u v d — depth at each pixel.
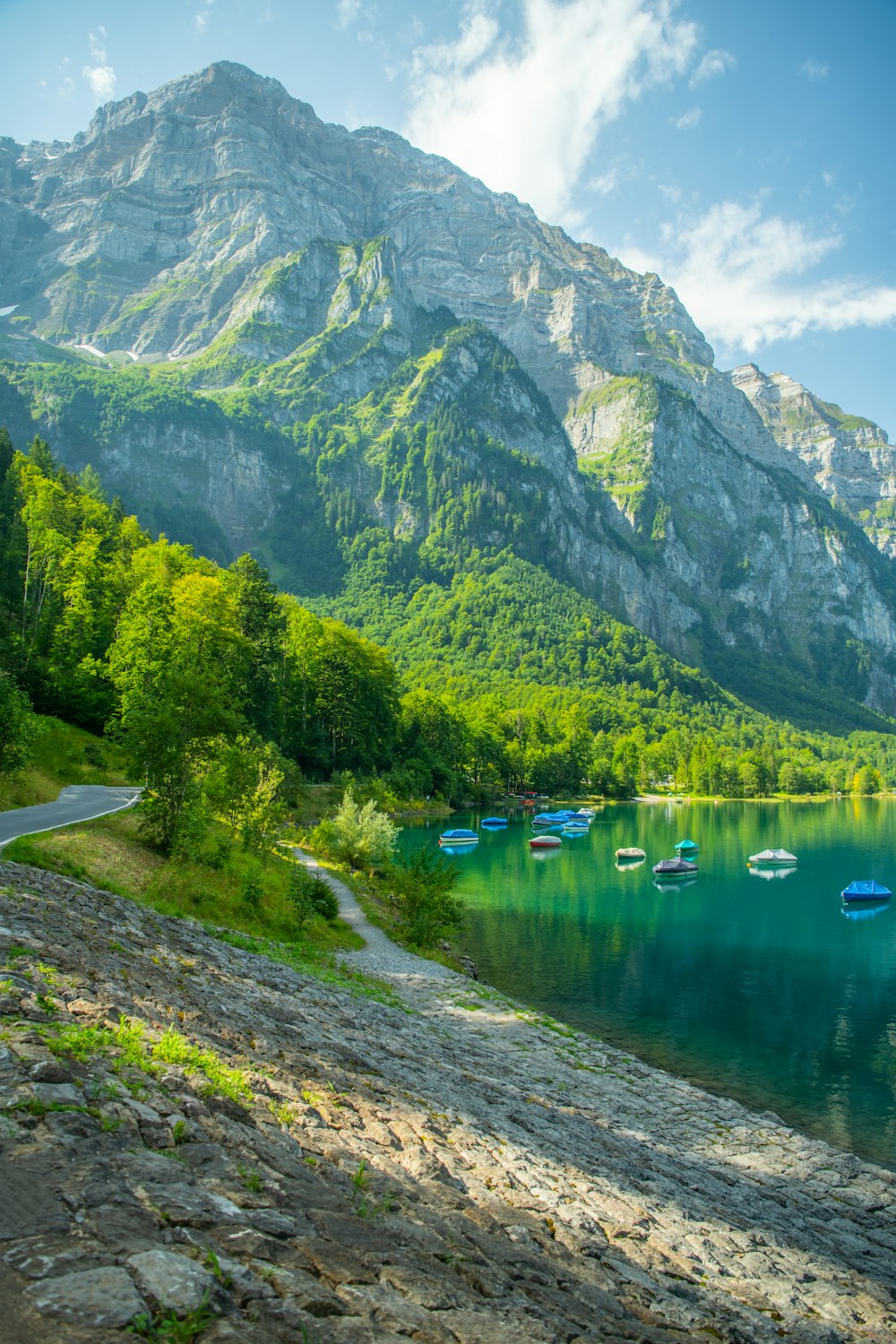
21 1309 3.84
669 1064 28.03
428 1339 4.78
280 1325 4.35
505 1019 28.59
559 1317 6.40
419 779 119.81
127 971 13.53
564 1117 18.22
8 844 24.70
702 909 58.06
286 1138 8.41
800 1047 30.27
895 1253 15.52
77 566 72.50
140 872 29.91
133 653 59.69
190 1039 10.75
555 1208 10.69
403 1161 9.70
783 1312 10.36
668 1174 16.41
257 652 82.50
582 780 186.00
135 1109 7.10
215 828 43.59
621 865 78.81
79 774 53.62
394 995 28.66
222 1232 5.33
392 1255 6.13
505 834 104.94
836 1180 19.33
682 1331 7.81
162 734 33.91
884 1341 10.56
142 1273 4.34
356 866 55.75
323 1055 14.10
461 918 42.78
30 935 12.90
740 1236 13.34
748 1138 21.34
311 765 97.56
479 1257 7.21
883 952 45.62
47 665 66.12
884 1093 26.03
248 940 27.27
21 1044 7.73
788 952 45.47
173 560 89.06
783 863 82.81
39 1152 5.64
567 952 43.78
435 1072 17.48
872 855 92.12
